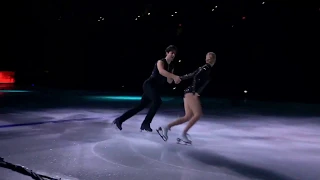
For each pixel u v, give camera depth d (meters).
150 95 9.84
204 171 6.13
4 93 26.66
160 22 32.84
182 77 8.70
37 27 38.28
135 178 5.62
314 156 7.55
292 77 29.17
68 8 36.03
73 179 5.53
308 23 27.39
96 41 37.28
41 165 6.32
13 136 9.13
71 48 38.47
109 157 7.02
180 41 32.69
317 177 5.90
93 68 38.50
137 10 33.25
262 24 28.88
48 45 38.97
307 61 28.53
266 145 8.76
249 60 30.53
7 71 40.12
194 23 31.25
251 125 12.44
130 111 10.15
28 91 29.94
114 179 5.54
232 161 6.95
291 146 8.67
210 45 31.59
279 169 6.38
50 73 40.06
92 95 27.44
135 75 36.56
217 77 31.78
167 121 13.06
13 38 38.81
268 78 30.08
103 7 34.69
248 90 30.45
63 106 17.59
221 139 9.49
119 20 34.81
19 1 36.97
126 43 36.03
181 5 30.92
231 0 28.75
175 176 5.78
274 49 29.44
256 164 6.74
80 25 36.81
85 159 6.81
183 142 8.86
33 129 10.30
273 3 27.59
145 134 9.94
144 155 7.28
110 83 37.84
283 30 28.42
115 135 9.63
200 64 32.31
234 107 19.88
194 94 8.51
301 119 14.56
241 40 30.23
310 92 28.28
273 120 14.04
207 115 15.45
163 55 34.50
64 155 7.10
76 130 10.30
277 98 28.92
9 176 5.54
